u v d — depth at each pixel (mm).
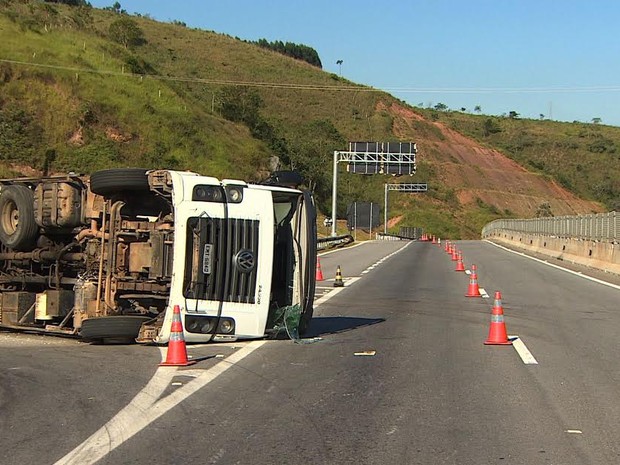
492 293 21203
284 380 9539
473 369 10305
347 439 6988
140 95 57219
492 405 8289
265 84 127250
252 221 11523
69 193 12352
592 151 161125
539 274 28438
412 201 111375
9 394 8711
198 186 11273
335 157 58344
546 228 45531
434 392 8922
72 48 58406
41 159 43406
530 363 10734
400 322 15211
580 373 10039
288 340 12617
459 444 6832
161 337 11250
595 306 18016
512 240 59719
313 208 12914
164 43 131500
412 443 6863
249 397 8617
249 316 11492
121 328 11523
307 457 6457
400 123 131500
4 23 56219
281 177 12922
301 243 12719
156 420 7613
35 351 11500
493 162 136500
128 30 116562
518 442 6895
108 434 7113
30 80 48750
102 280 11883
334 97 132625
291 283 12656
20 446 6734
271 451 6625
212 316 11219
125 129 50875
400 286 23578
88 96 50875
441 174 122500
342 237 55125
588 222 34469
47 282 13070
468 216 114125
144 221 11867
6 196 13273
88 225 12383
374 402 8422
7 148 43062
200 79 104875
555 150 160500
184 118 58531
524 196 128875
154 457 6445
